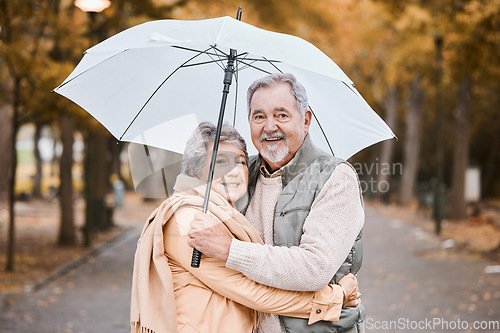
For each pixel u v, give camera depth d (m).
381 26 27.14
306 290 3.07
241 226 3.14
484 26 15.45
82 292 11.38
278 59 3.06
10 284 12.02
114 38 3.27
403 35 23.84
